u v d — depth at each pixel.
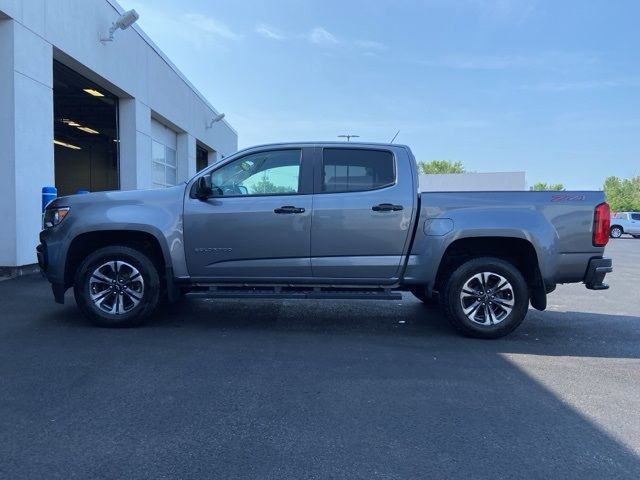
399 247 5.83
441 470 2.99
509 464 3.08
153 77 16.84
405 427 3.54
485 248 6.05
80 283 5.87
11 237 9.22
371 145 6.01
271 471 2.95
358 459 3.10
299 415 3.70
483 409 3.88
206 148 26.28
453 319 5.83
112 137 24.48
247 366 4.73
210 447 3.21
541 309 5.84
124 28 13.29
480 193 5.83
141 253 5.92
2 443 3.22
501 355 5.29
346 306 7.60
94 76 12.89
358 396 4.07
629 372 4.82
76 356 4.91
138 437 3.32
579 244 5.71
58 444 3.21
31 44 9.66
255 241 5.84
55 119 19.75
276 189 5.95
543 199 5.77
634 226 37.12
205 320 6.52
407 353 5.27
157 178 18.70
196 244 5.86
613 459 3.16
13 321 6.19
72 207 5.95
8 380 4.26
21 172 9.38
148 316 5.96
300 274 5.89
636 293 9.72
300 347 5.40
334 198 5.84
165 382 4.29
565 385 4.44
